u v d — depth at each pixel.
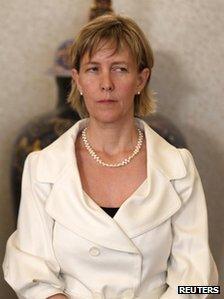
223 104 1.76
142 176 1.18
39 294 1.12
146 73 1.19
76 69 1.17
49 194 1.15
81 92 1.19
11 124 1.67
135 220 1.09
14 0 1.57
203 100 1.75
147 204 1.12
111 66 1.11
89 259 1.10
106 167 1.19
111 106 1.11
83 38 1.11
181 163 1.19
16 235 1.22
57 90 1.57
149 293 1.14
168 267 1.19
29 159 1.21
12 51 1.61
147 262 1.11
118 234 1.07
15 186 1.59
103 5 1.49
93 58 1.10
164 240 1.13
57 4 1.59
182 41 1.68
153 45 1.67
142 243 1.10
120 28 1.11
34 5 1.58
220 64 1.72
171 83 1.72
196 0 1.64
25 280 1.12
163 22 1.65
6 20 1.58
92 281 1.11
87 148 1.21
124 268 1.11
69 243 1.10
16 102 1.65
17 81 1.64
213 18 1.67
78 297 1.12
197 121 1.77
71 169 1.14
